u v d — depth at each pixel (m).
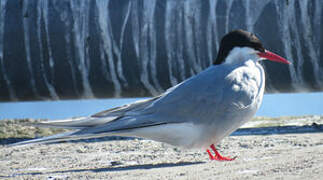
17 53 12.59
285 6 12.27
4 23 12.54
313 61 12.35
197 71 12.57
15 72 12.67
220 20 12.39
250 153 8.23
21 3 12.51
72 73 12.67
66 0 12.54
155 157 8.52
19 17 12.52
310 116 14.38
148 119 7.37
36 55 12.61
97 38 12.52
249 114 7.81
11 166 8.03
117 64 12.62
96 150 9.62
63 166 7.86
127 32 12.50
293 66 12.38
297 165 6.20
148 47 12.54
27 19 12.52
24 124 7.20
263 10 12.30
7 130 13.15
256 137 10.50
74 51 12.59
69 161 8.38
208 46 12.48
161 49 12.52
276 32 12.32
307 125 12.30
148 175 6.39
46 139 7.04
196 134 7.54
